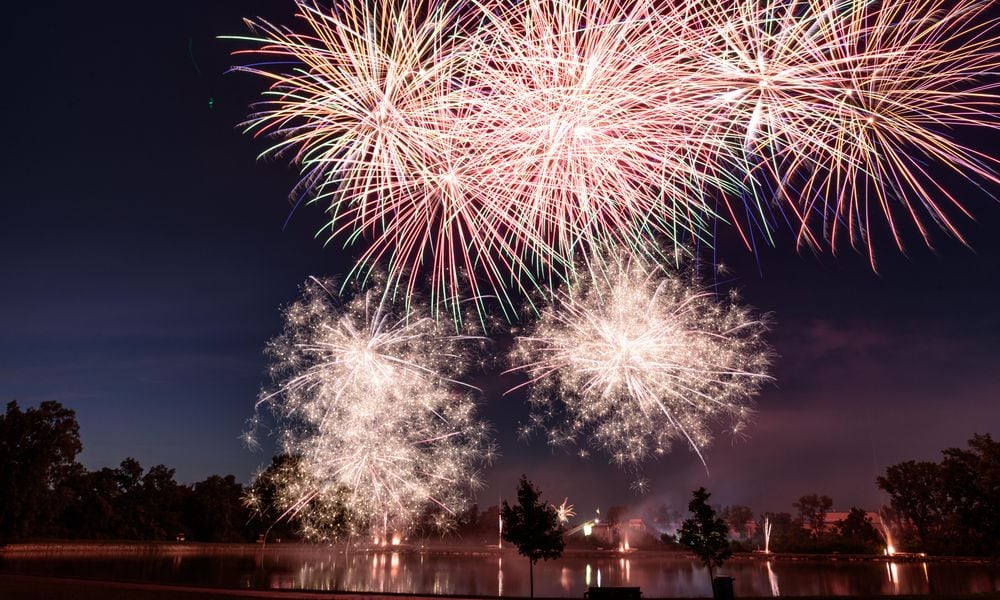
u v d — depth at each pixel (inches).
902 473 3553.2
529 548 1365.7
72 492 3331.7
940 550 3179.1
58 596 1067.9
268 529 4643.2
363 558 3201.3
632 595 1213.1
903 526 4392.2
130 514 4141.2
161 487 4537.4
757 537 5251.0
